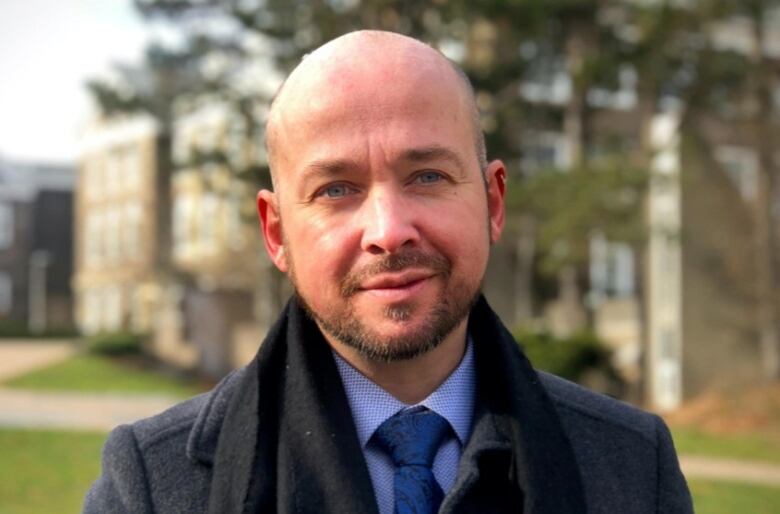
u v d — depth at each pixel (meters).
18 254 55.47
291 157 1.94
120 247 46.34
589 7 20.69
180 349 30.42
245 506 1.89
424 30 20.53
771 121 22.34
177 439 2.04
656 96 22.38
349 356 1.98
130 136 45.28
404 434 1.97
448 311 1.90
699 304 24.98
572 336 21.42
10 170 55.91
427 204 1.90
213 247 37.31
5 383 26.59
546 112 22.36
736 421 20.11
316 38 20.73
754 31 21.94
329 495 1.85
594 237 19.55
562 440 2.02
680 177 21.45
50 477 12.15
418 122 1.90
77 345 33.91
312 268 1.91
